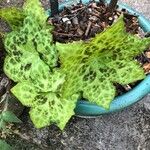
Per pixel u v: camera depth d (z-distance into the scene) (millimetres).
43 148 472
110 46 382
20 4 552
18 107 475
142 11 563
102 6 473
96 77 408
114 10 467
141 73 410
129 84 445
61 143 476
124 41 379
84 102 429
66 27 455
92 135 480
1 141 425
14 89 409
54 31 451
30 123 484
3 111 428
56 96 412
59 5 484
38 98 412
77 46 354
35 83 412
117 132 483
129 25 463
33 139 476
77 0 488
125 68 409
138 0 569
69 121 486
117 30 356
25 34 419
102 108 430
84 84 406
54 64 415
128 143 478
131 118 491
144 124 490
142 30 475
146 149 475
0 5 549
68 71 379
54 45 414
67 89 396
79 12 467
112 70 409
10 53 419
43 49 415
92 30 449
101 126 485
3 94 461
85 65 396
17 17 428
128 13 473
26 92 411
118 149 474
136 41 383
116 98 434
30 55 418
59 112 408
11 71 415
